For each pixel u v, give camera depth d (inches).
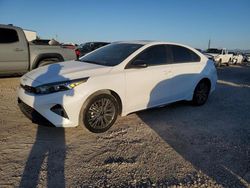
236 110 253.8
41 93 153.2
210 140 171.6
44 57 319.0
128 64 182.5
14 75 308.5
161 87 205.0
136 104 189.6
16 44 295.3
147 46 199.9
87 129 165.9
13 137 157.6
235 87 408.2
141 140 164.4
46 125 155.2
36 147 146.6
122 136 168.6
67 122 156.0
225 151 156.2
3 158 132.5
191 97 242.1
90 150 146.7
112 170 127.6
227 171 133.4
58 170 124.8
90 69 169.8
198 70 241.3
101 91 166.6
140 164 134.7
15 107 216.7
